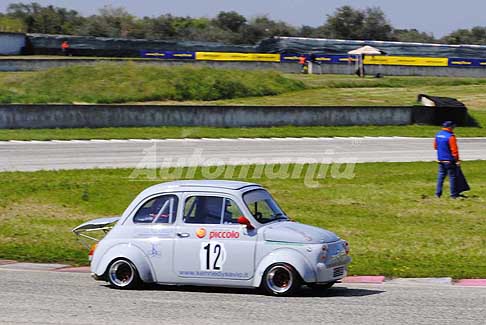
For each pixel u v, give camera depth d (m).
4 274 37.16
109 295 31.38
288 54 188.88
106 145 91.12
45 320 26.84
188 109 109.44
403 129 112.12
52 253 43.31
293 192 62.00
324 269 30.97
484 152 92.31
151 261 32.41
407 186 65.38
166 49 190.50
